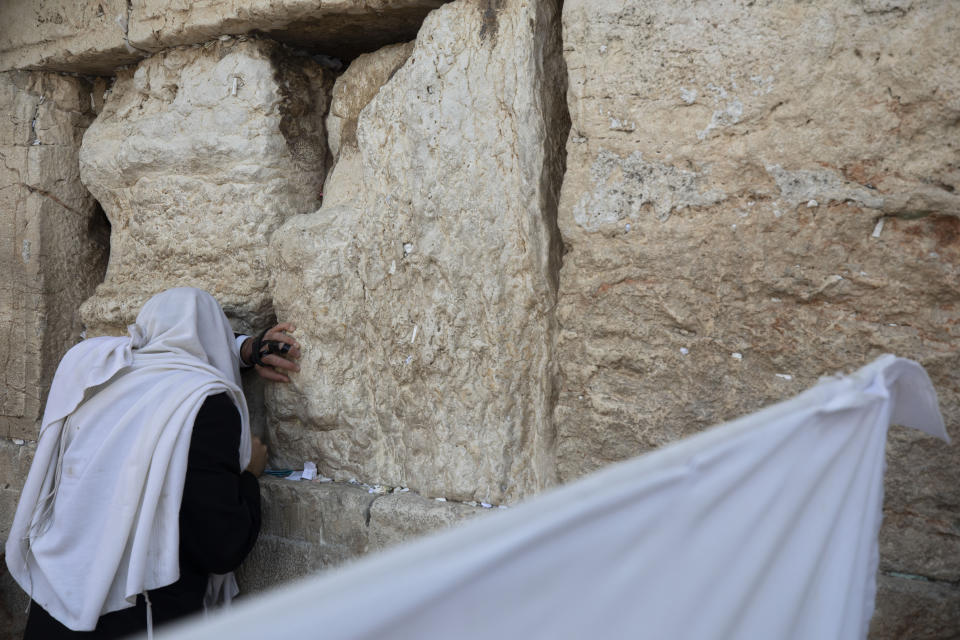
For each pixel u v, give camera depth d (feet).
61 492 7.88
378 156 8.64
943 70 5.54
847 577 3.95
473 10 7.86
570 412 7.19
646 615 2.80
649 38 6.59
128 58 10.75
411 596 2.02
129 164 10.42
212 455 7.95
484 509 8.04
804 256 6.09
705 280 6.50
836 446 3.87
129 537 7.63
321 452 9.31
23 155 11.50
